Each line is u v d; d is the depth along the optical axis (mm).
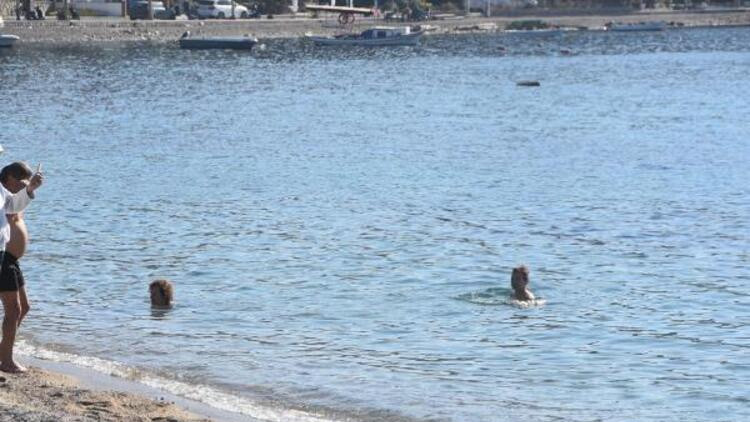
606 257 37531
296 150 66000
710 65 144625
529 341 27391
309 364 25172
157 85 115062
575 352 26500
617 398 23266
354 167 58781
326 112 89875
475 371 24891
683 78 125500
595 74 132375
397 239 40000
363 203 47562
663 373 24953
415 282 33531
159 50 166000
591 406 22750
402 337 27562
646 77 127500
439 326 28609
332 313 29828
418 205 47219
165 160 61562
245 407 22000
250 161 61125
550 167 59188
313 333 27844
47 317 29016
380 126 79500
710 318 29828
